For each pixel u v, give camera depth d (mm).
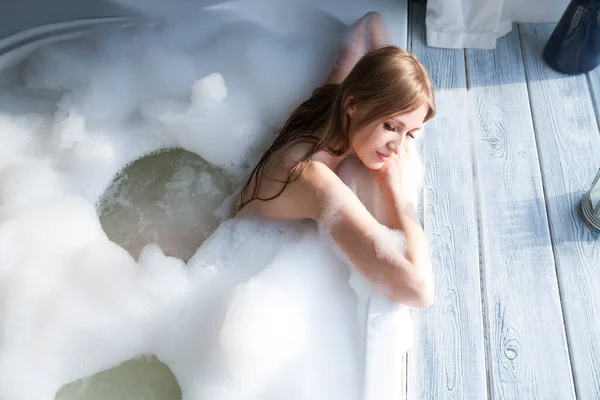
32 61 1498
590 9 1436
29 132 1407
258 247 1231
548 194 1364
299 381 1067
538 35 1664
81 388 1153
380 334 1067
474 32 1615
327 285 1166
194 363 1136
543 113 1506
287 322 1113
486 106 1521
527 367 1130
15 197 1301
